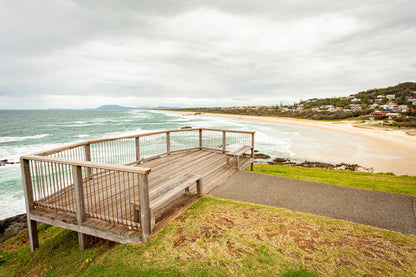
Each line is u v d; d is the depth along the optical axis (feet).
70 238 14.25
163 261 9.13
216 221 11.85
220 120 244.01
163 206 13.69
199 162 23.65
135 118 293.23
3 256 14.53
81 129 148.25
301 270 8.07
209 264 8.70
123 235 10.70
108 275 8.90
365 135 111.75
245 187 17.25
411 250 9.24
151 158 24.22
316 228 11.03
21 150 76.33
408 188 20.56
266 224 11.45
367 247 9.47
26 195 12.88
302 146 80.43
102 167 10.42
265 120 245.45
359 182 23.41
